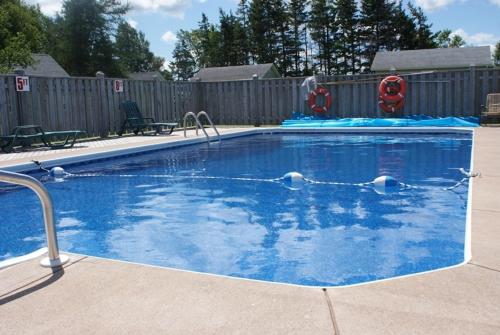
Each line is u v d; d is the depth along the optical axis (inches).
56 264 111.3
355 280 117.4
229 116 652.7
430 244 143.7
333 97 597.6
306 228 166.1
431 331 75.2
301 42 2068.2
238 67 1627.7
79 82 480.1
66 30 1868.8
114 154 358.9
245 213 190.2
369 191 225.1
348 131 500.7
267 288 95.3
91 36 1891.0
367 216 179.5
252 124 637.9
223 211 195.0
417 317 80.0
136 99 553.9
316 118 589.9
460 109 536.1
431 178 253.3
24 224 186.1
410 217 176.1
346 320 79.9
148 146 389.1
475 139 359.6
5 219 193.9
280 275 122.6
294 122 571.5
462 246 141.1
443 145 394.9
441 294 88.8
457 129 458.6
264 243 150.6
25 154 356.5
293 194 223.6
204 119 670.5
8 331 80.3
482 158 263.9
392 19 1900.8
